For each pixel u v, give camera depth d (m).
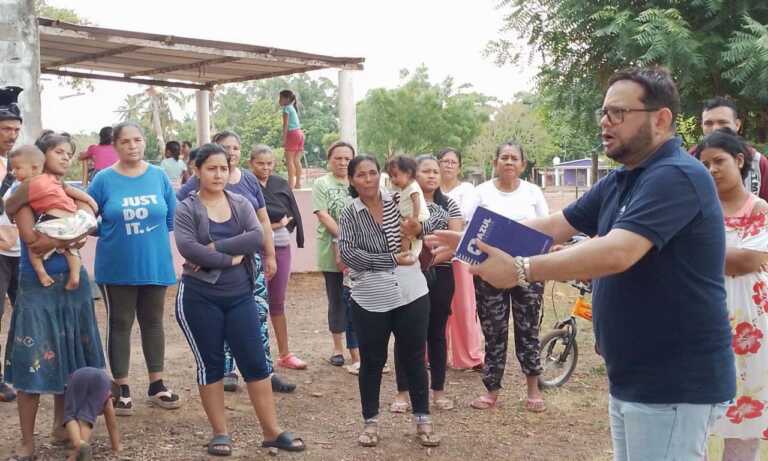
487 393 5.77
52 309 4.41
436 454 4.79
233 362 5.98
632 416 2.65
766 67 8.87
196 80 14.62
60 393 4.43
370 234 4.69
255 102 71.50
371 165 4.66
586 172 59.22
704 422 2.59
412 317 4.78
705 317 2.55
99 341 4.66
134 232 5.23
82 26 9.94
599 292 2.73
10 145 5.23
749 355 3.73
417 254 4.79
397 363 5.53
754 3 9.52
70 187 4.72
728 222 3.72
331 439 5.04
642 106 2.57
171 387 6.09
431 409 5.63
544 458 4.75
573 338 6.28
